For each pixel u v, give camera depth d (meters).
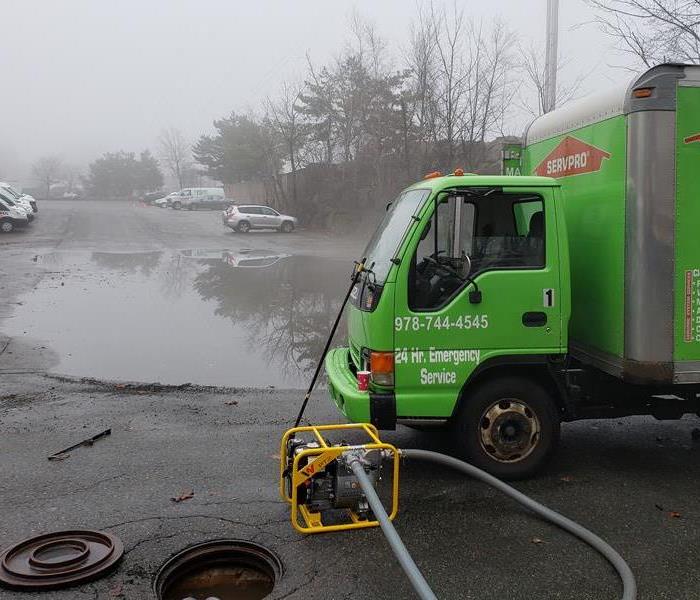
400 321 5.12
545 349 5.24
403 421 5.22
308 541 4.40
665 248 4.99
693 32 13.41
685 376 5.10
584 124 5.71
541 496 5.19
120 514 4.76
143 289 17.75
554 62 16.39
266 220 41.09
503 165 7.20
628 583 3.83
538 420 5.39
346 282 19.20
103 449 6.11
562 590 3.87
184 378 9.24
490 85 28.31
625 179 5.11
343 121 42.19
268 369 9.88
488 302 5.18
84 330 12.38
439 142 28.92
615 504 5.06
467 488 5.32
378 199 37.50
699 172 5.03
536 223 5.28
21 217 37.03
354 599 3.75
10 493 5.10
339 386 5.36
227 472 5.58
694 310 5.09
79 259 25.27
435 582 3.94
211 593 4.32
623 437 6.71
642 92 4.95
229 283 19.05
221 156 70.25
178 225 45.84
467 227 5.22
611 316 5.34
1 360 9.82
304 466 4.58
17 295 16.22
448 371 5.18
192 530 4.53
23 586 3.79
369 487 4.07
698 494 5.27
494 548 4.35
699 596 3.82
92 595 3.76
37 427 6.71
